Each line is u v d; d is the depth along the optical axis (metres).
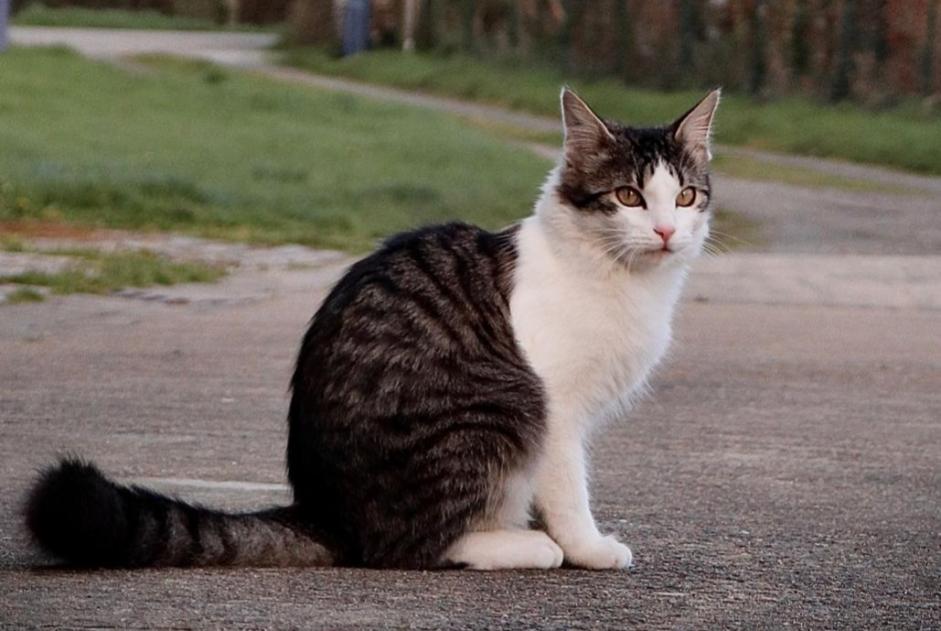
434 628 6.09
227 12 78.00
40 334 14.17
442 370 6.97
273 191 25.48
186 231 21.73
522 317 7.19
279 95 40.97
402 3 58.88
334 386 7.00
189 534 6.85
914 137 38.00
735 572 7.25
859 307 17.53
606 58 47.59
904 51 41.97
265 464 9.57
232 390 12.02
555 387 7.18
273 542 6.96
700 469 9.83
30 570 6.78
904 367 13.93
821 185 32.78
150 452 9.84
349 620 6.15
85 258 18.45
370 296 7.12
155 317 15.38
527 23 51.41
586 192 7.42
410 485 6.95
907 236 24.97
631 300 7.32
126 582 6.57
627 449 10.41
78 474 6.69
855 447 10.62
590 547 7.22
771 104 42.94
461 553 7.08
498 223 24.53
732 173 34.03
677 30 45.25
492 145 34.34
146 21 72.38
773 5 43.59
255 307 16.17
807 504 8.89
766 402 12.23
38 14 69.50
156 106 37.06
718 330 15.69
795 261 21.27
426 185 27.17
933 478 9.70
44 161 25.67
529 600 6.59
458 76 50.53
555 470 7.22
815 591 6.92
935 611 6.63
